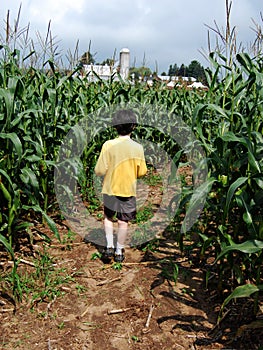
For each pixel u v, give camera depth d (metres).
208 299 3.22
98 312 3.03
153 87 9.49
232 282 3.16
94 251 4.09
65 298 3.19
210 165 3.80
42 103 4.50
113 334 2.77
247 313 2.99
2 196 3.85
